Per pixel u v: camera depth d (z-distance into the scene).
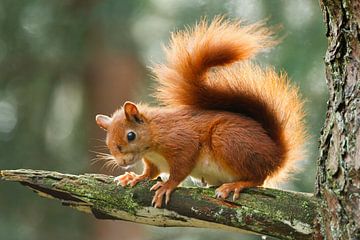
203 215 8.12
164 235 17.08
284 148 8.97
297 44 15.69
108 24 18.25
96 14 18.20
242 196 8.07
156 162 9.41
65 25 18.56
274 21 15.84
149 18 18.66
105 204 8.31
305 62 15.50
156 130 9.12
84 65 19.55
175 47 9.35
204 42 9.16
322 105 15.35
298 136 9.07
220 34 9.12
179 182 8.95
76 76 20.22
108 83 19.97
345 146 7.63
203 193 8.19
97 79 19.97
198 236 16.33
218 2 16.42
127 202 8.29
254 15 16.08
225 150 8.76
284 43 15.67
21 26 18.73
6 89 19.83
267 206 7.95
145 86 20.09
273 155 8.77
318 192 7.93
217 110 9.29
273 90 9.27
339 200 7.63
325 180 7.83
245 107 9.27
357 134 7.57
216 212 8.06
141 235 19.75
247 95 9.25
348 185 7.57
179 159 8.94
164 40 18.48
